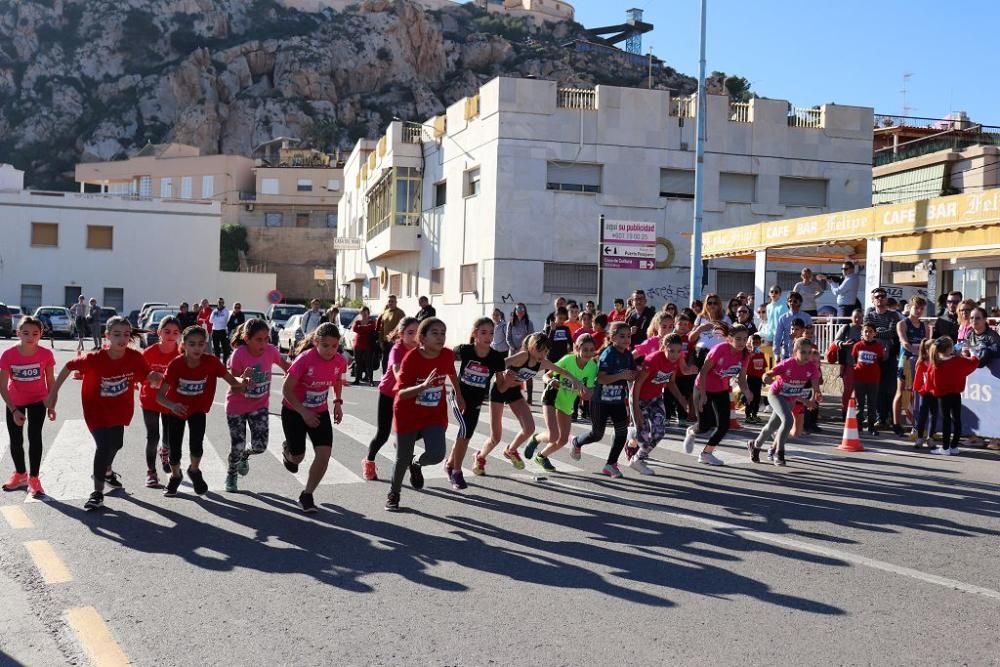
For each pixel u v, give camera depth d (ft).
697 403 33.58
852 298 58.34
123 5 417.28
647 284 106.63
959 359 38.34
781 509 25.55
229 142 364.99
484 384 28.40
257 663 13.73
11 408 25.82
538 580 18.26
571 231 104.32
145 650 14.24
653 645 14.55
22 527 22.26
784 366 33.78
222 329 81.41
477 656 14.03
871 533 22.67
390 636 14.92
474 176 110.22
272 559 19.72
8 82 399.24
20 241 190.19
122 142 380.58
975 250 53.42
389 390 29.04
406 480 29.50
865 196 112.88
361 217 173.37
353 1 461.78
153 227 197.47
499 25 476.13
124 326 24.20
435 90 410.31
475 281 107.96
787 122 111.14
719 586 17.92
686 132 107.24
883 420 46.65
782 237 68.74
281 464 32.07
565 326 54.95
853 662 13.88
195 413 26.02
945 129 162.20
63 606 16.40
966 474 32.63
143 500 25.72
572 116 104.06
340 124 374.63
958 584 18.20
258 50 392.06
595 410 30.60
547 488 28.50
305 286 251.39
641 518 24.14
